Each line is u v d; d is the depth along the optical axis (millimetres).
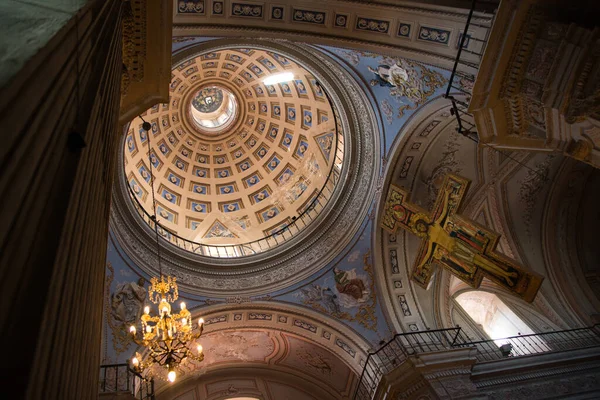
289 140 18812
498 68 7109
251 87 18875
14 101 1538
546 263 14773
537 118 7336
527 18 6625
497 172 14227
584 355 12273
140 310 12852
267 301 14711
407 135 12773
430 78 10727
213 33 9281
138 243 13578
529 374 11867
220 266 14938
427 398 11172
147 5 7129
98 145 3652
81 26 2656
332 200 15141
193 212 18422
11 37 1908
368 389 13234
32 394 1481
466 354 11805
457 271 12484
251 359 16062
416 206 12922
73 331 2609
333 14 9125
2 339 1425
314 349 15375
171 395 14914
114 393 9453
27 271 1725
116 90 5348
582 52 6172
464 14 8102
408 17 8727
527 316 14789
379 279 14172
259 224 18359
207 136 19484
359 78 12797
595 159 7121
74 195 2344
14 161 1461
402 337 13242
